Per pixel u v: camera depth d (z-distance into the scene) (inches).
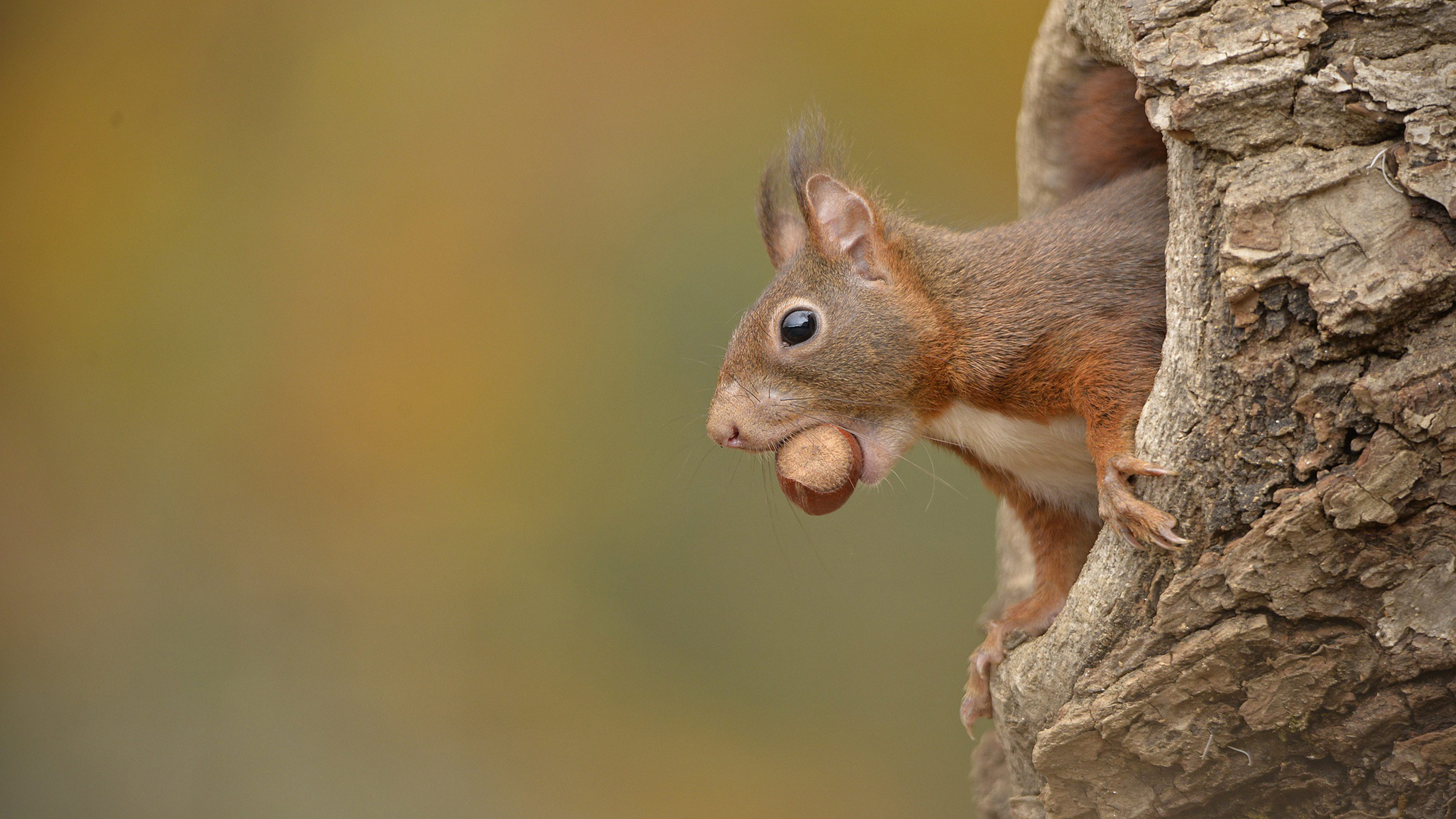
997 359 241.8
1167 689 198.4
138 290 626.5
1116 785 208.8
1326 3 180.2
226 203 638.5
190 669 556.7
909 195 533.3
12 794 514.0
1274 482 183.8
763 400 257.0
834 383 253.6
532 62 644.7
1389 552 180.9
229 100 647.8
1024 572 322.0
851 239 257.4
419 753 522.0
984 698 248.2
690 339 593.3
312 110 649.6
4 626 566.3
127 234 632.4
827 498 242.8
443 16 653.3
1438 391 173.3
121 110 640.4
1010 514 325.4
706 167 617.9
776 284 265.3
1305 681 190.2
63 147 634.2
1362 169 177.5
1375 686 188.2
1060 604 255.0
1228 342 182.7
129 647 564.1
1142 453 196.1
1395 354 176.4
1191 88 183.3
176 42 646.5
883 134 601.9
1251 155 183.0
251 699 548.4
